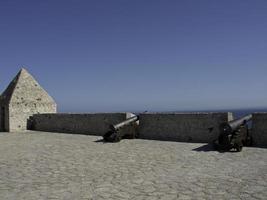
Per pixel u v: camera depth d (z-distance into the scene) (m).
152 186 9.34
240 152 14.04
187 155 13.88
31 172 11.61
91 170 11.66
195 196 8.28
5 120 28.70
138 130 20.31
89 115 23.84
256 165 11.45
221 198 8.05
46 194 8.84
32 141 20.72
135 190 8.98
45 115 27.88
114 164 12.59
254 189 8.66
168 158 13.40
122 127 19.22
